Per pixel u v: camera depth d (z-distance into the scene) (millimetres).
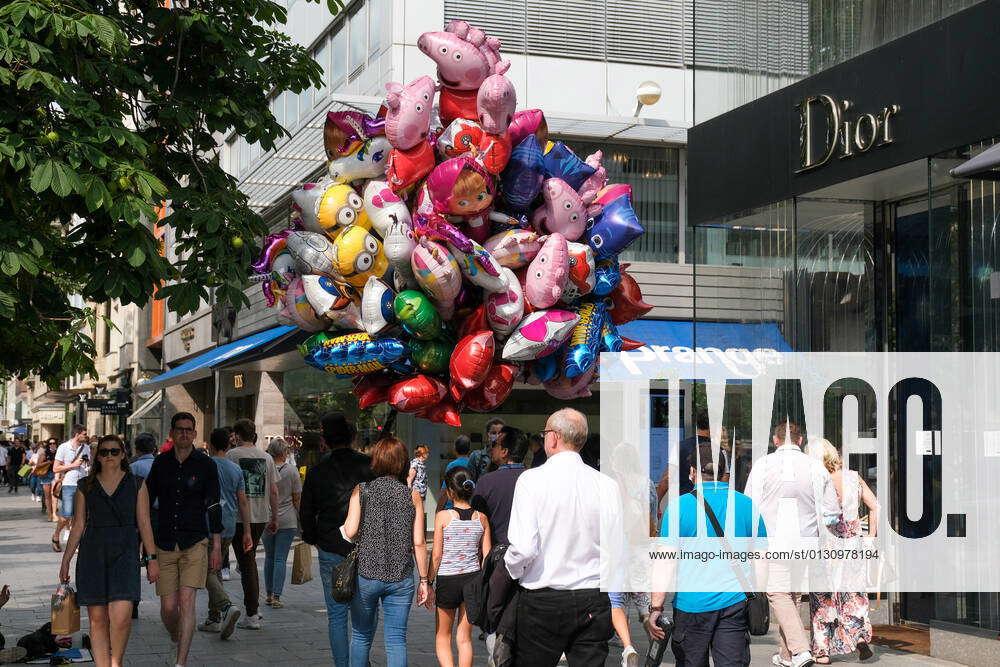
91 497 7594
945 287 8859
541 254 6062
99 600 7492
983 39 8250
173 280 7848
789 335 10625
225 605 9648
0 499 37656
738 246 11273
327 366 6477
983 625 8633
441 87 6285
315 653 9008
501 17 18750
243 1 8789
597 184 6523
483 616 5512
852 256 10734
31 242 6871
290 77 9383
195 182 8164
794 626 8031
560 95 19000
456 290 5980
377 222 6180
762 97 10805
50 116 7070
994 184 8414
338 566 6672
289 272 6555
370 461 6984
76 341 9117
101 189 6777
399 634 6715
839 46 10117
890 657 8930
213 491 8242
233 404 27078
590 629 5336
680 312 19312
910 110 8969
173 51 8375
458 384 6102
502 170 6141
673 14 19578
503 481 7660
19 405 82500
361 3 19234
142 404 39719
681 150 19812
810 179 10141
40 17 6953
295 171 18891
